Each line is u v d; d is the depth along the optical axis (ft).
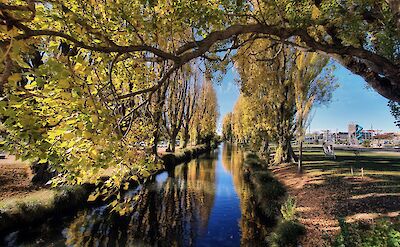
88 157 13.05
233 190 73.67
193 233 42.80
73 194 48.52
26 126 9.94
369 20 25.17
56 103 11.33
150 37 16.02
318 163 81.00
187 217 50.67
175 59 14.82
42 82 9.40
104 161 12.44
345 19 21.86
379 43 24.54
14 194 47.09
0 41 9.02
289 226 32.58
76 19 11.32
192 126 185.57
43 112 11.48
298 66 68.08
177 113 121.49
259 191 55.52
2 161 65.98
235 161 150.71
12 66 9.11
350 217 32.78
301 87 67.46
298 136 69.21
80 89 9.86
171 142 121.90
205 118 189.98
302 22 20.01
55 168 13.39
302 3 20.74
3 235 36.17
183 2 16.26
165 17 16.21
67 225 43.98
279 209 45.55
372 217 31.35
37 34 10.00
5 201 42.04
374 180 49.70
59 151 13.19
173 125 120.78
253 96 83.97
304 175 63.10
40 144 10.66
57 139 12.50
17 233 37.86
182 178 91.76
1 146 11.25
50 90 10.44
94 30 12.44
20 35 9.41
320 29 27.63
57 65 9.40
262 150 99.14
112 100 12.61
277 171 77.71
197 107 182.09
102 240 39.19
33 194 47.70
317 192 46.78
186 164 129.59
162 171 101.60
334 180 53.57
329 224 32.30
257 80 77.10
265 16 22.76
